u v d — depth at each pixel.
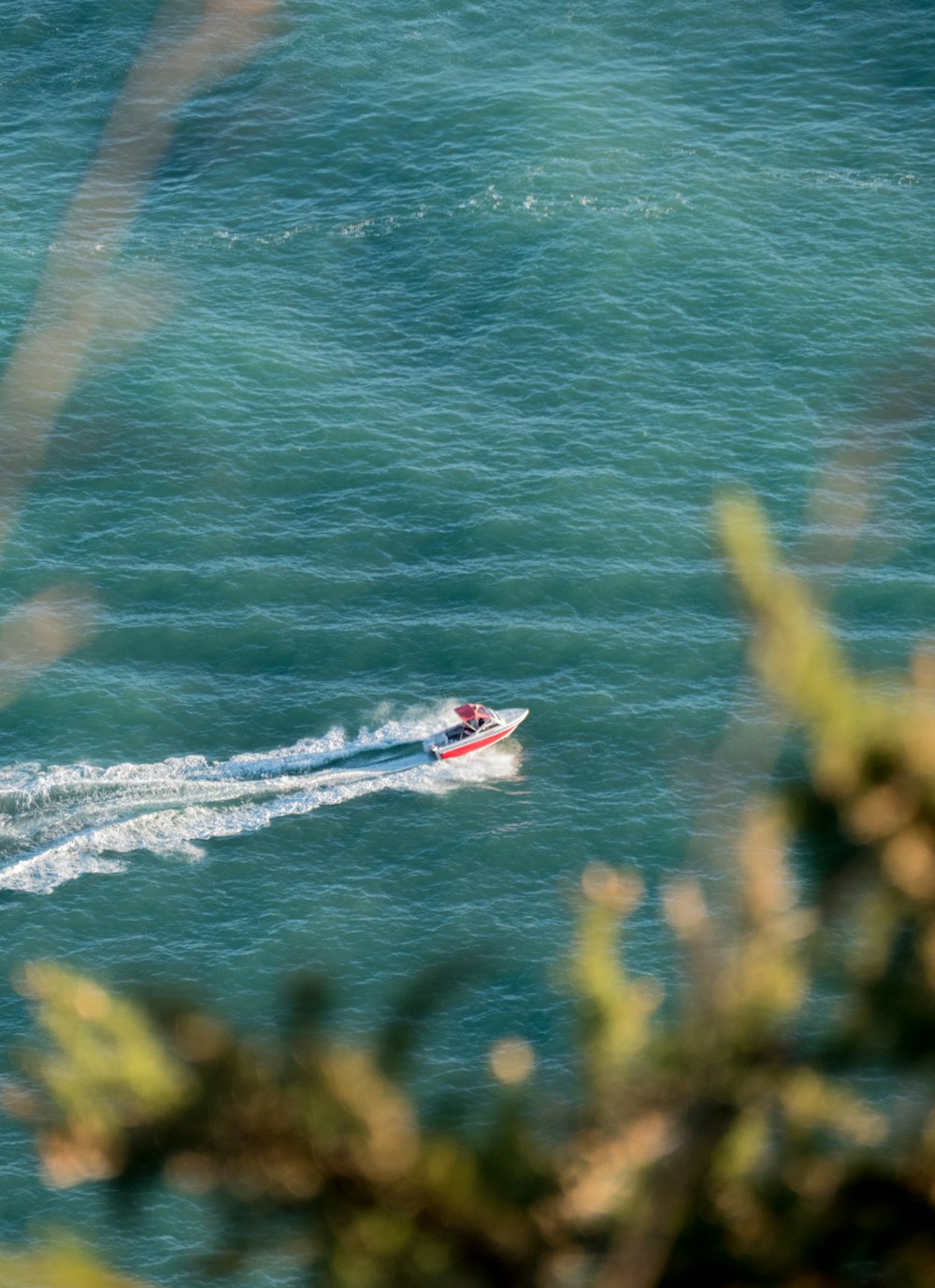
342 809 166.62
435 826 163.00
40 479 197.38
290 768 172.12
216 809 167.62
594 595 185.62
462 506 196.38
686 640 179.62
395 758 171.62
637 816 160.50
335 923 153.50
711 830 157.88
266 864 161.12
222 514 196.50
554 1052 134.12
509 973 142.88
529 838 160.00
